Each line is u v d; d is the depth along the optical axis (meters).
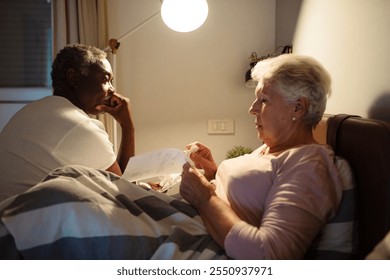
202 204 0.91
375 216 0.78
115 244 0.75
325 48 1.34
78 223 0.75
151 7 2.14
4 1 2.19
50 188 0.78
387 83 0.89
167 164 1.08
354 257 0.85
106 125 2.07
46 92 2.21
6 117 2.19
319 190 0.80
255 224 0.90
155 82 2.17
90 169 0.94
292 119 0.97
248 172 0.93
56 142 1.07
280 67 0.96
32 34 2.21
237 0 2.14
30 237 0.73
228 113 2.19
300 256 0.76
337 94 1.24
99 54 1.32
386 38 0.89
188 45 2.16
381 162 0.76
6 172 1.03
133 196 0.94
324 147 0.90
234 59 2.16
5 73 2.21
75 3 2.00
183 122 2.19
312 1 1.49
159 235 0.82
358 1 1.06
